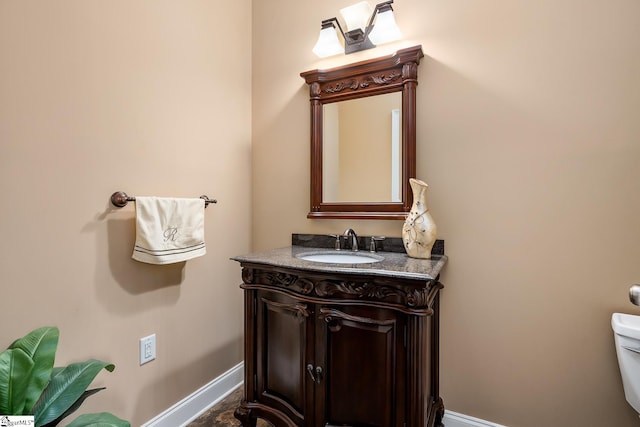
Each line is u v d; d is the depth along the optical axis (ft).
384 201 5.36
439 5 4.96
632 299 3.49
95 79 4.04
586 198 4.14
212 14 5.71
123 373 4.39
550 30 4.29
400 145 5.21
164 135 4.90
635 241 3.92
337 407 4.05
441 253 4.92
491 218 4.63
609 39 4.00
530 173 4.41
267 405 4.67
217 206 5.83
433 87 4.99
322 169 5.85
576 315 4.20
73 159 3.84
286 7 6.27
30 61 3.46
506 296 4.56
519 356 4.50
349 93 5.59
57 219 3.70
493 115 4.61
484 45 4.67
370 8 5.50
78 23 3.87
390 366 3.79
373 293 3.86
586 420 4.17
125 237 4.41
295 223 6.18
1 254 3.28
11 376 2.90
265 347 4.70
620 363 3.62
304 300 4.20
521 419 4.49
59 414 3.15
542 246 4.36
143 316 4.64
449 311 4.89
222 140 5.93
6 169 3.30
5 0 3.28
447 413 4.89
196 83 5.41
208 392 5.65
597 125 4.07
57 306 3.71
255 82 6.57
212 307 5.77
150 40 4.70
